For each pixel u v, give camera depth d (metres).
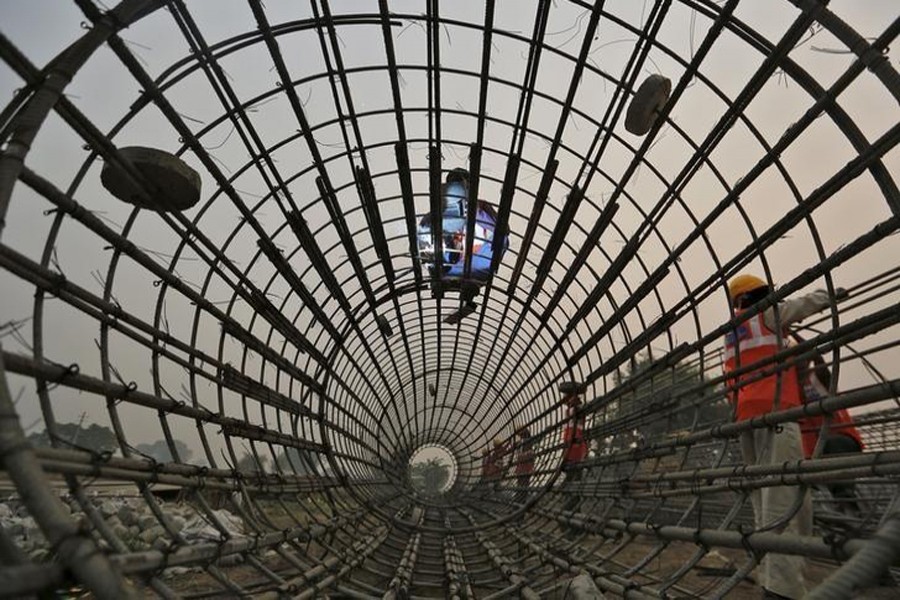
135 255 3.68
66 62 2.51
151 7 3.02
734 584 3.27
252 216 4.95
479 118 5.20
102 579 1.55
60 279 2.96
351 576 6.37
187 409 4.38
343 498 9.17
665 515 9.79
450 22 4.54
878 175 3.15
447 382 19.53
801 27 3.09
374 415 15.09
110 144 3.09
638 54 4.23
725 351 6.29
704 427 7.22
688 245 5.09
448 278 8.86
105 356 3.54
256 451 5.71
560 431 11.28
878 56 2.78
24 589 1.50
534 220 6.23
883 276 4.71
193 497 4.15
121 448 3.40
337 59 4.27
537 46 4.46
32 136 2.30
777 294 4.19
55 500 1.64
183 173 3.66
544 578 6.47
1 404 1.69
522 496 13.25
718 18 3.65
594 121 5.04
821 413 3.54
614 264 6.21
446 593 6.38
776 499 4.86
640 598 4.20
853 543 2.40
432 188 5.66
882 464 2.86
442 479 29.44
